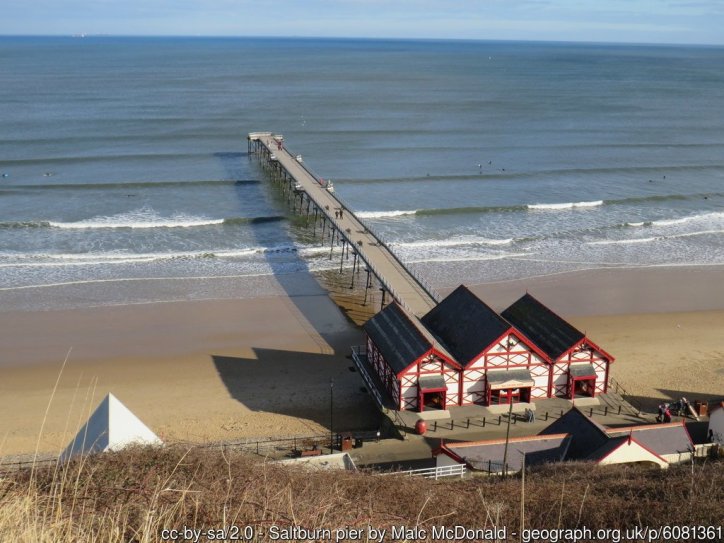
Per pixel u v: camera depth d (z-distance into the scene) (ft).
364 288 170.30
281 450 102.17
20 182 256.11
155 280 171.83
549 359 111.96
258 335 143.43
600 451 82.02
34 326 145.28
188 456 53.88
